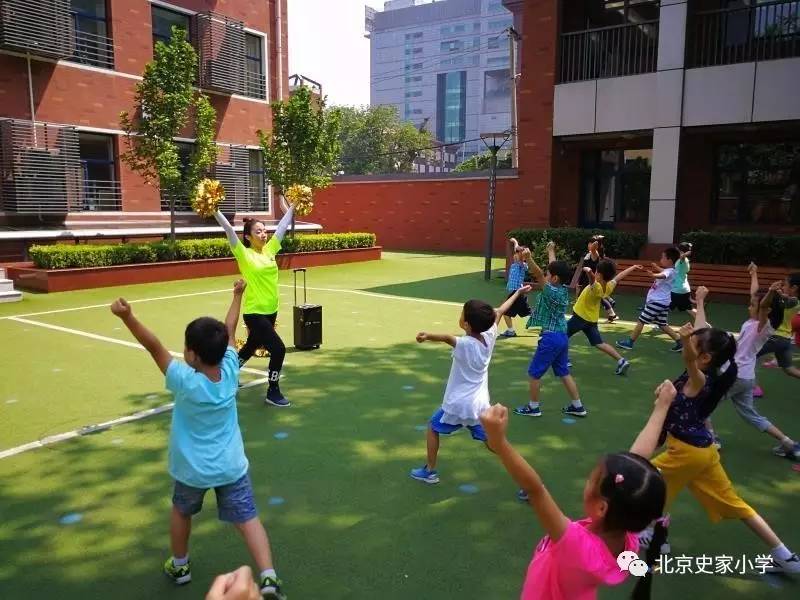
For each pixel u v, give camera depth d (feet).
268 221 70.69
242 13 66.49
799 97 42.80
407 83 427.33
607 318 34.81
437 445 14.17
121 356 25.55
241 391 21.04
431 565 11.09
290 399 20.31
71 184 52.03
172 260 49.73
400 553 11.46
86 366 24.03
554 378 23.15
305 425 17.94
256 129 68.90
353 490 13.96
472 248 77.92
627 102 49.21
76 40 52.65
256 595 3.68
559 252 48.85
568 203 61.93
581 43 52.95
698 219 55.16
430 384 22.11
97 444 16.40
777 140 51.62
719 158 54.39
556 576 6.15
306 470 14.94
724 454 16.24
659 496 5.87
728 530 12.51
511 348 27.91
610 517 5.98
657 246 47.50
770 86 43.62
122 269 45.68
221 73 63.36
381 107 194.59
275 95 71.36
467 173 77.25
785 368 20.56
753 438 17.38
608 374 23.79
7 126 47.62
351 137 189.67
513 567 11.05
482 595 10.23
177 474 9.78
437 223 80.38
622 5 54.65
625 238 47.55
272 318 19.72
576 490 14.12
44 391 20.90
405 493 13.84
